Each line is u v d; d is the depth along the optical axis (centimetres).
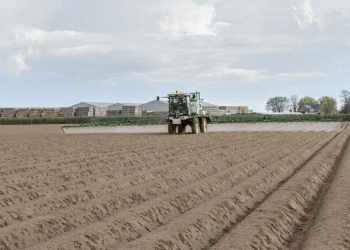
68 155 2167
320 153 2198
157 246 767
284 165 1747
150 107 9525
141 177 1489
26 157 2111
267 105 13138
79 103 11944
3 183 1399
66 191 1277
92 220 1008
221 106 9388
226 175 1504
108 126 4100
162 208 1061
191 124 3566
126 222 927
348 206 1015
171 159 1945
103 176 1512
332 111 13038
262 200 1238
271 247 808
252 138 3142
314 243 770
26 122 8012
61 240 805
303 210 1096
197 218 945
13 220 984
